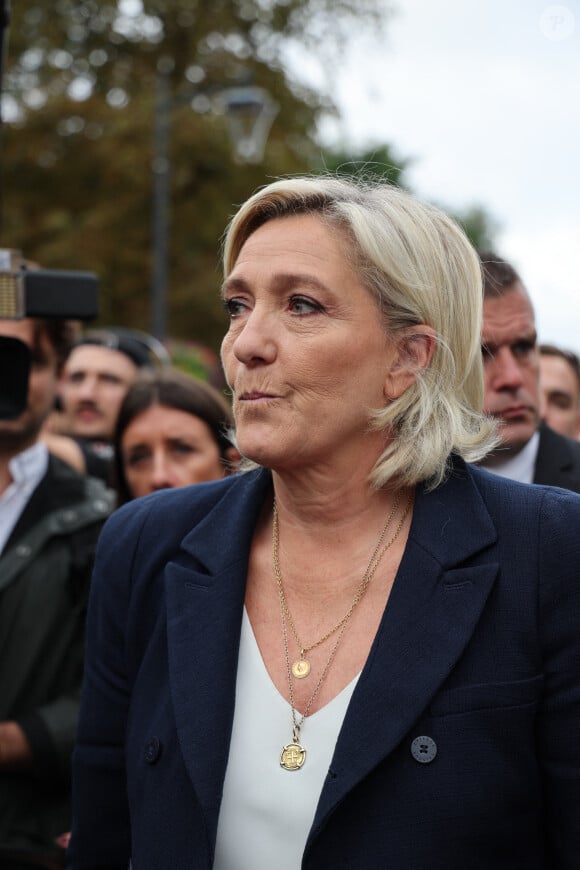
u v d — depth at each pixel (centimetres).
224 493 180
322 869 146
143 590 175
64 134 1844
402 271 158
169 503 182
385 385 162
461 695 150
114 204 1822
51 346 280
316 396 155
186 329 1844
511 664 152
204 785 153
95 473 444
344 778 146
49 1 1841
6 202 1861
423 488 166
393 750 148
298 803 151
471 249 169
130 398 306
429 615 155
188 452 302
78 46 1866
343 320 156
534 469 279
